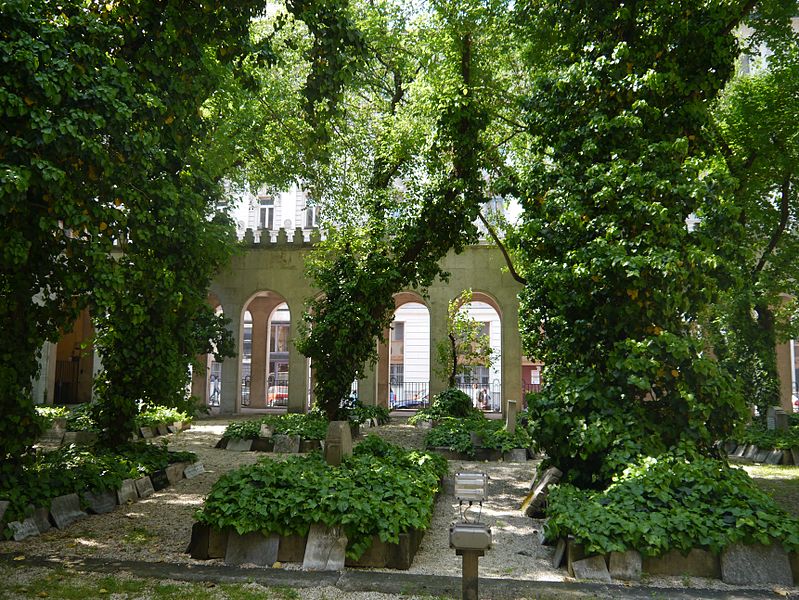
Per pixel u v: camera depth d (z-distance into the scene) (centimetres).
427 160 1319
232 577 565
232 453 1452
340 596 528
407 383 3478
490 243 2400
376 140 1617
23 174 571
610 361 802
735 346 1752
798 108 1396
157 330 1085
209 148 1329
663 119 879
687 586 552
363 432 1869
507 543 714
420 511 676
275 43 1584
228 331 2292
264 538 619
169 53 769
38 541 696
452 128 1235
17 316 790
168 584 550
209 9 773
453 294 2552
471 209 1310
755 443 1458
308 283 2631
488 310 3600
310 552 603
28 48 594
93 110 646
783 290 1741
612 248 788
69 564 599
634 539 579
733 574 561
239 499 638
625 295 827
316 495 643
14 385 775
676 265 757
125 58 766
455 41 1323
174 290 939
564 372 925
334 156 1942
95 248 671
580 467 809
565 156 939
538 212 971
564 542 622
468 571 430
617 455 718
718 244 833
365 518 617
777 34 1379
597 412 780
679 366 782
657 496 631
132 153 698
